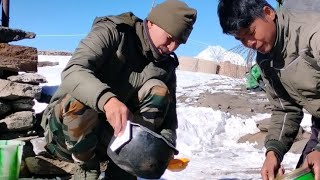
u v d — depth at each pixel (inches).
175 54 141.7
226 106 392.2
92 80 113.7
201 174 224.2
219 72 588.7
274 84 136.5
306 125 340.5
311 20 115.0
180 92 458.0
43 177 168.1
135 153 111.8
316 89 123.0
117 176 139.5
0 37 184.7
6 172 132.5
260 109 388.8
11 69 182.1
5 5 208.4
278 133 139.4
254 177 222.2
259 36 116.6
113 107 110.2
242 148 313.6
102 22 131.9
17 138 172.1
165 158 116.0
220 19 117.4
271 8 117.0
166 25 127.4
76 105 122.1
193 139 323.9
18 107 176.2
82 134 125.1
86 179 133.7
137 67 134.4
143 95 133.3
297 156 282.0
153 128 133.5
